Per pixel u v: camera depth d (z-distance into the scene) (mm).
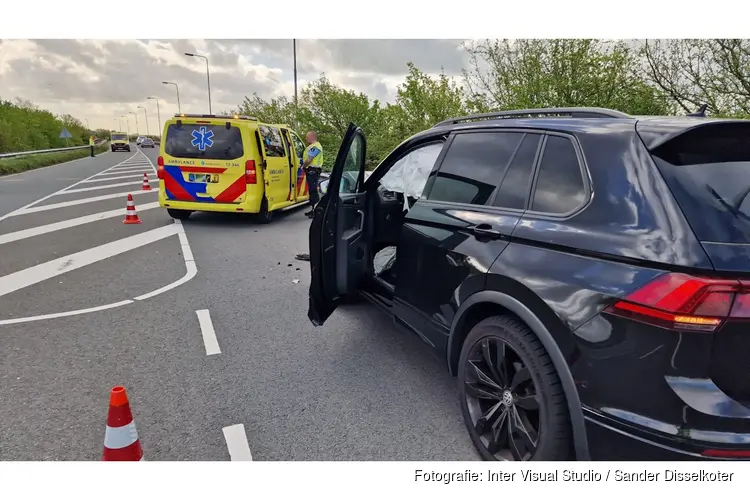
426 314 3256
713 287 1844
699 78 8180
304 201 12906
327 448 2834
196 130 9484
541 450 2354
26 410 3141
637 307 1965
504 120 3125
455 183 3207
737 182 2107
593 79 9383
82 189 16000
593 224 2260
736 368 1904
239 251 7688
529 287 2377
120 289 5613
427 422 3092
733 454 1866
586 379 2139
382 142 17797
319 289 3838
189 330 4477
